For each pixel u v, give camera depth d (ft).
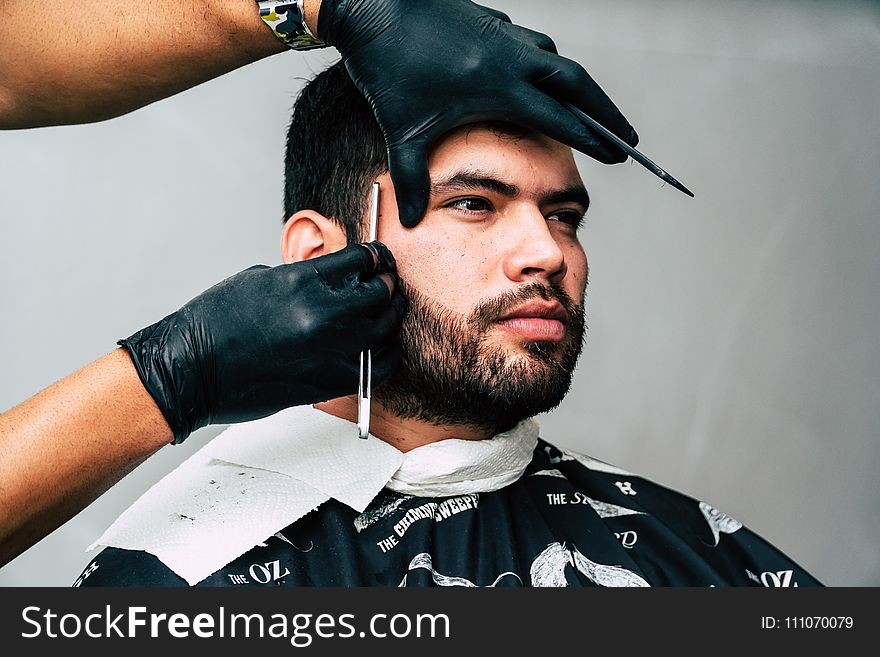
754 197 6.72
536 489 3.79
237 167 6.24
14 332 5.90
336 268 3.20
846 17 6.77
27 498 2.87
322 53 6.38
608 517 3.83
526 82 3.29
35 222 5.96
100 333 6.00
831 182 6.75
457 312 3.34
